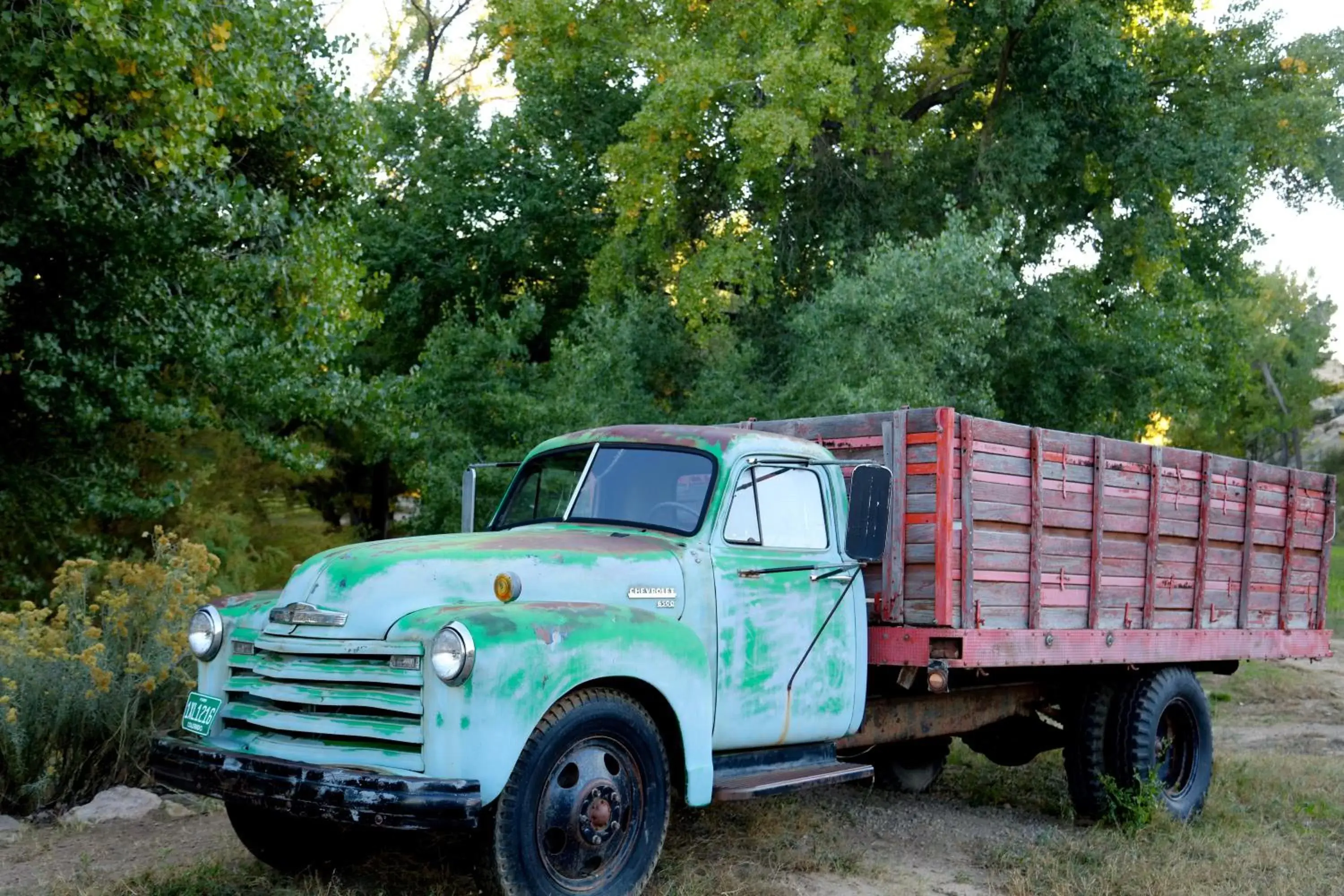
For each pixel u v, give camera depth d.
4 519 12.52
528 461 6.46
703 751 5.16
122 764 7.43
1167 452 7.70
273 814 5.38
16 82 9.41
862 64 19.66
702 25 20.78
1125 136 20.72
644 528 5.75
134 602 8.11
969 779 8.80
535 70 21.97
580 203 22.45
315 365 12.89
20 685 7.18
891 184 21.80
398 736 4.46
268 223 12.23
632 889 4.89
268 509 17.91
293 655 4.82
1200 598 7.94
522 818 4.52
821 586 6.04
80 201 11.02
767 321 21.14
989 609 6.45
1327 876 6.23
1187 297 21.70
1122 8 21.80
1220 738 11.77
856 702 6.19
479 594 4.86
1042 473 6.81
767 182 19.91
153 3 9.23
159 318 12.12
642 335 19.41
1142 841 6.78
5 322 11.31
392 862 5.67
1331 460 65.69
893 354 15.83
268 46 11.45
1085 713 7.50
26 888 5.41
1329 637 9.20
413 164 22.22
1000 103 21.42
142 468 14.10
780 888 5.49
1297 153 20.52
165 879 5.43
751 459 5.89
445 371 18.45
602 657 4.77
